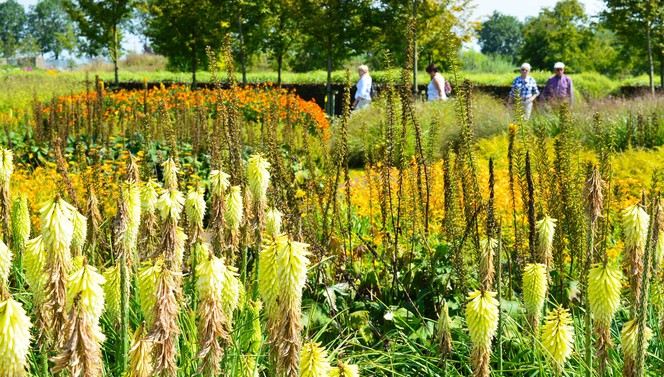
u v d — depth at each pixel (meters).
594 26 31.02
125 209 2.81
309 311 4.42
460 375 3.74
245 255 3.90
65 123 10.75
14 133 10.94
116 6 27.11
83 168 7.04
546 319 3.41
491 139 12.71
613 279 2.89
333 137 13.10
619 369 3.56
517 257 4.91
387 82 5.32
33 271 2.53
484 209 4.50
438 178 7.42
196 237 3.45
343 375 2.15
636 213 3.14
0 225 4.08
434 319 4.75
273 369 2.41
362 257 5.68
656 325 3.92
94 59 59.34
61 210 2.36
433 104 13.60
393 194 6.74
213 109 14.10
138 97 14.72
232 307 2.75
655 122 12.05
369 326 4.44
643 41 28.33
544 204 5.31
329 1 23.03
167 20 26.12
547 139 10.88
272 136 5.18
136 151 10.02
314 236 5.04
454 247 4.73
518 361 3.83
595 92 32.34
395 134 5.45
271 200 4.85
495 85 32.25
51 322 2.40
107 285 2.91
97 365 2.21
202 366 2.49
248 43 26.12
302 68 41.38
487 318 2.80
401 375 3.76
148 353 2.28
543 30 60.62
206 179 8.93
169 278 2.28
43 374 2.72
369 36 23.05
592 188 3.57
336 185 5.25
